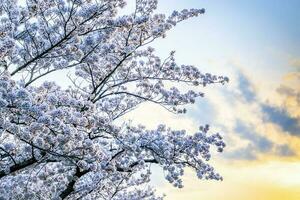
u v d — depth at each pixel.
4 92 6.57
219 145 11.47
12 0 8.17
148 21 10.70
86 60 9.02
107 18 8.71
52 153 7.30
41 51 8.53
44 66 9.38
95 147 7.83
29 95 6.64
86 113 8.16
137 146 10.17
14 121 7.45
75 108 7.70
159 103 12.02
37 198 10.62
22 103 6.64
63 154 7.73
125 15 8.84
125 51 10.96
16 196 9.79
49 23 8.77
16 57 8.90
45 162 9.05
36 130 6.82
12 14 8.05
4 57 6.88
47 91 7.97
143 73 12.34
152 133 10.69
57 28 8.61
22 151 9.22
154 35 11.13
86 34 8.97
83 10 8.10
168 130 11.45
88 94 11.17
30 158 8.85
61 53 8.48
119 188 14.60
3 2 8.08
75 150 8.02
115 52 10.98
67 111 7.20
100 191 13.72
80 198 12.19
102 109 11.73
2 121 7.00
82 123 7.42
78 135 7.46
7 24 7.38
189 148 11.15
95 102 11.34
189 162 11.34
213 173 11.52
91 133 9.68
